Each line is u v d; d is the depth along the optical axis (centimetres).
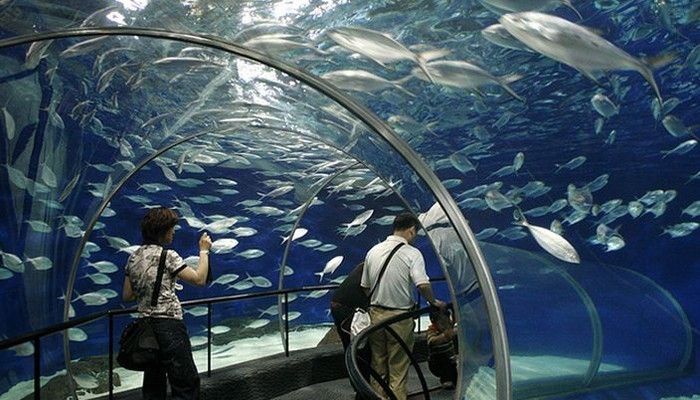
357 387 274
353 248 2584
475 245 393
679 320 464
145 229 453
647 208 665
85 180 676
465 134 420
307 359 716
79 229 680
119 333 1697
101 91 586
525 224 414
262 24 377
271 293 704
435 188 417
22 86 570
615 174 540
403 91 395
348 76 401
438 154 427
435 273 2358
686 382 420
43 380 630
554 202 450
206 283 462
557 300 409
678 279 1669
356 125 506
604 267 464
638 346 434
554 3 298
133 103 609
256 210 1485
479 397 366
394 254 504
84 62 516
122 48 477
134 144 687
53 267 683
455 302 414
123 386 859
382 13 345
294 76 422
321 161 1144
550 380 379
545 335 395
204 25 388
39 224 702
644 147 501
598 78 380
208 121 684
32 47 479
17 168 686
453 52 356
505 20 287
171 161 1202
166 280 440
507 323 385
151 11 373
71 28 402
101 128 645
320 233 2562
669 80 400
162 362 436
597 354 406
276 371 659
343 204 2467
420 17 339
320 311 2406
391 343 507
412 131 418
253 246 2580
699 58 353
